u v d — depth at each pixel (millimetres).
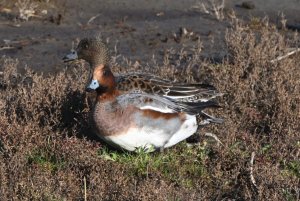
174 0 20344
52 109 11938
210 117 11648
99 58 10805
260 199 9922
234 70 13883
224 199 10398
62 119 12000
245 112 12625
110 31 18109
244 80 13805
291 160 11250
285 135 11680
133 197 9672
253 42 14859
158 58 16312
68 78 13328
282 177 10578
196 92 11320
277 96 12742
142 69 14719
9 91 13117
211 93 11586
